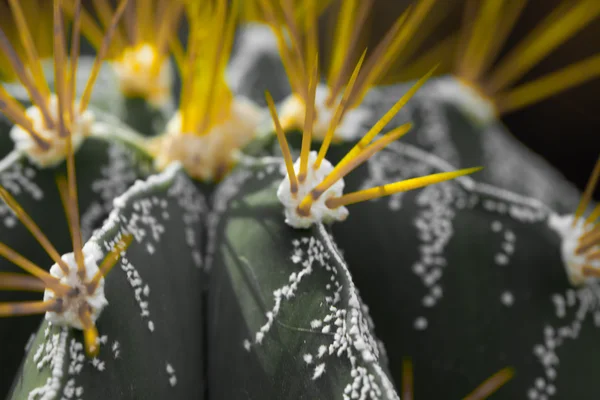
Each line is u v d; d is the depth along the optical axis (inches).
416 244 7.7
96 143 7.5
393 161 7.8
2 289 7.2
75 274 6.1
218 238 7.0
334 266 6.4
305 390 6.2
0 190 6.1
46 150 7.2
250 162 7.2
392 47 7.3
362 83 7.4
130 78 8.6
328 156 7.6
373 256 7.7
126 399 6.1
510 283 7.7
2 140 7.9
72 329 6.1
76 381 6.0
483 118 9.9
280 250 6.6
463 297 7.7
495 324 7.7
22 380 6.2
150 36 8.7
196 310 6.9
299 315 6.4
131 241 6.4
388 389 6.0
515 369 7.7
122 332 6.2
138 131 8.5
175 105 10.0
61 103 7.0
